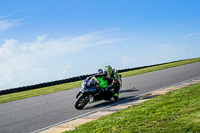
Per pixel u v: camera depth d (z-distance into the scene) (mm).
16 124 6176
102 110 6270
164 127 3252
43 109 8055
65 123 5500
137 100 6742
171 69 19422
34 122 6129
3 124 6398
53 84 24875
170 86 8867
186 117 3498
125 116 4352
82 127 4375
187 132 2936
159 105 4688
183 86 7773
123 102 7004
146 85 10602
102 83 7484
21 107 9445
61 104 8664
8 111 8789
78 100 6941
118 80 7871
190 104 4203
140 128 3402
